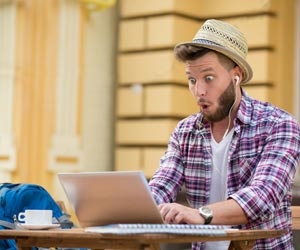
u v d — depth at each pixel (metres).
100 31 11.94
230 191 4.39
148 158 11.80
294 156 4.25
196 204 4.53
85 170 11.82
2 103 11.64
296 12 11.63
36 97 11.59
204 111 4.36
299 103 11.53
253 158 4.36
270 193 4.07
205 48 4.27
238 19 11.52
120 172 3.68
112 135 12.10
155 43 11.77
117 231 3.38
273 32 11.37
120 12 12.15
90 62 11.85
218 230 3.55
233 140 4.41
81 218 4.00
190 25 11.88
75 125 11.73
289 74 11.51
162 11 11.70
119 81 12.12
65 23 11.67
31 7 11.59
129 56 12.04
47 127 11.59
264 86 11.23
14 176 11.59
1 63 11.65
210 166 4.48
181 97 11.80
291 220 4.51
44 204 4.74
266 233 3.79
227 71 4.32
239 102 4.43
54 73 11.62
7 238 3.78
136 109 11.95
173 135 4.65
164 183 4.49
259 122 4.38
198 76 4.30
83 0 11.65
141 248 3.44
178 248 8.00
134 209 3.77
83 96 11.80
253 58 11.32
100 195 3.83
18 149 11.53
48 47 11.62
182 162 4.57
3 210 4.63
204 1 11.95
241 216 3.99
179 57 4.34
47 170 11.57
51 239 3.74
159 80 11.74
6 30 11.63
